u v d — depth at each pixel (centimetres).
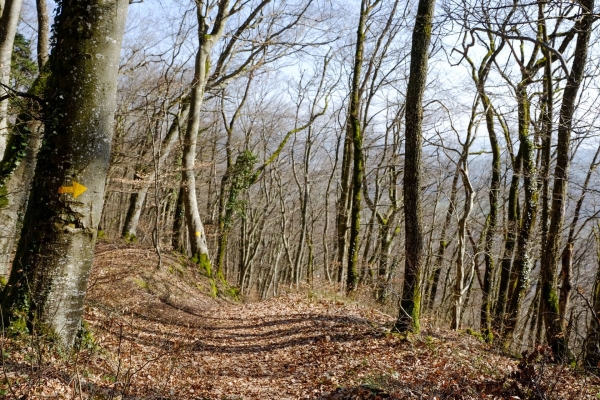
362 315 1196
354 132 1714
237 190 2255
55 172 537
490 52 1433
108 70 557
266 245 3803
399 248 2309
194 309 1425
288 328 1111
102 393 498
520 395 532
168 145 1652
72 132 537
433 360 786
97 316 898
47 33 1002
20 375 456
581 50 854
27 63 1409
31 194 552
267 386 729
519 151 1346
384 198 2759
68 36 541
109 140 570
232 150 2508
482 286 1453
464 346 933
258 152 2777
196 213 1831
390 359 803
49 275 534
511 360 908
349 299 1531
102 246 1616
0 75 778
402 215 2247
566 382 664
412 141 937
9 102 787
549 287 941
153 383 619
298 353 909
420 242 941
